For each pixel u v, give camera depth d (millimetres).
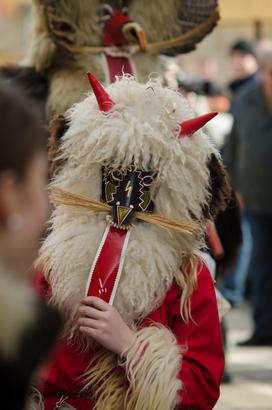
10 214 3164
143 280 5062
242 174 13867
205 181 5234
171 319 5195
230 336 14328
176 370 4977
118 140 5062
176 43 7254
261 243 13781
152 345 4980
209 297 5211
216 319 5219
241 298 17062
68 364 5156
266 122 13625
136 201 5137
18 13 25484
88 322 5008
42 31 7086
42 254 5227
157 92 5195
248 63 16328
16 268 3229
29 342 3145
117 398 5059
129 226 5109
